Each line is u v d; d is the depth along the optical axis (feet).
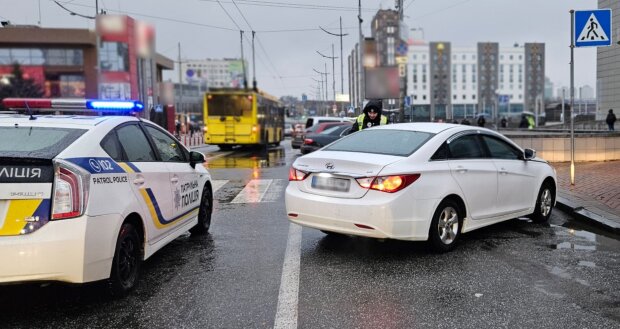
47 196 12.14
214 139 78.64
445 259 17.90
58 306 13.70
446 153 19.08
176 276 16.19
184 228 19.42
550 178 24.22
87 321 12.73
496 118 105.91
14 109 18.69
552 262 17.49
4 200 12.01
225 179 41.55
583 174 37.78
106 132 14.98
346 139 20.98
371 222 16.75
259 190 34.91
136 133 17.02
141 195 15.40
